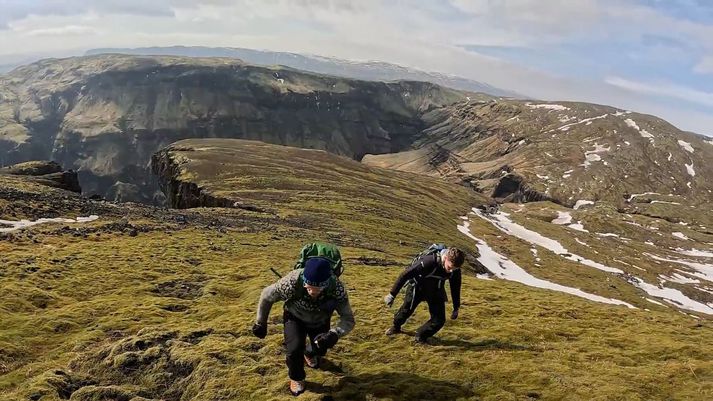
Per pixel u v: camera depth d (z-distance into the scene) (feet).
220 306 78.13
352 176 645.10
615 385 43.04
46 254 107.65
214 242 144.46
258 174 504.84
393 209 442.50
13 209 159.94
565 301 84.64
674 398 41.24
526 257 454.81
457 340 55.36
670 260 611.88
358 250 173.58
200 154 604.49
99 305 76.33
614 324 67.62
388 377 44.29
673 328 66.64
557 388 42.34
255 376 44.47
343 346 52.47
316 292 35.32
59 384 45.57
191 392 44.29
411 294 52.80
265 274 105.70
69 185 404.77
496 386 43.04
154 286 92.38
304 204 365.81
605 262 526.98
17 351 57.47
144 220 173.78
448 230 465.06
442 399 40.52
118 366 49.88
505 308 75.00
